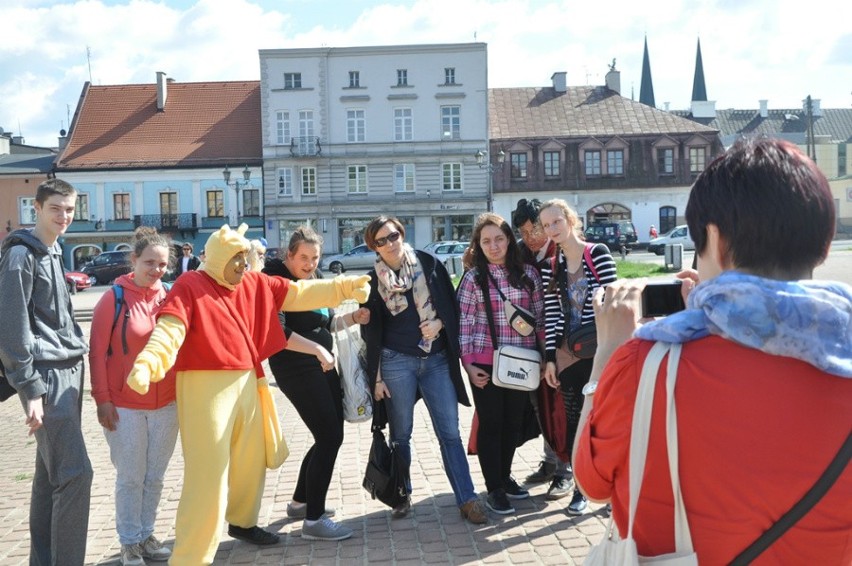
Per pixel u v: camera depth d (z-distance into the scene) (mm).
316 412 4844
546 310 5152
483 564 4387
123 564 4621
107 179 50469
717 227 1619
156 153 50750
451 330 5125
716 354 1560
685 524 1575
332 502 5719
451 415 5141
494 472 5223
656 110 53656
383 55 49406
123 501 4621
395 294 5055
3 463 7645
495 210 50969
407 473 5184
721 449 1528
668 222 52125
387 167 49750
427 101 49562
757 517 1517
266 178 49906
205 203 50375
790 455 1499
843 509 1509
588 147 51719
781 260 1576
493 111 53812
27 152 66250
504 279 5246
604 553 1727
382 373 5121
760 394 1510
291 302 4648
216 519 4203
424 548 4688
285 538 5004
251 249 5266
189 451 4219
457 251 39406
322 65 49375
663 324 1630
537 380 5027
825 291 1519
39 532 4367
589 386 1948
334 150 49625
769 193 1556
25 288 3980
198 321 4191
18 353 3916
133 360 4656
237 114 52438
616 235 45531
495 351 5082
